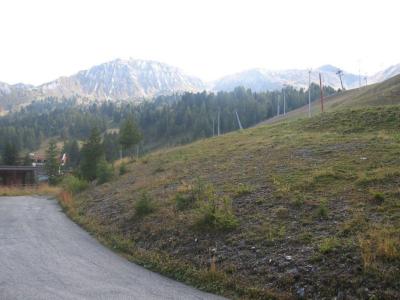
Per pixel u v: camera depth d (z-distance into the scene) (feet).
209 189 58.65
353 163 58.80
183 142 469.16
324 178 53.31
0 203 101.14
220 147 110.42
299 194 48.62
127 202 70.28
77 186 110.73
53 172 233.76
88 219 67.97
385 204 40.42
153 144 534.78
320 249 33.58
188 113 555.69
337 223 38.52
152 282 35.65
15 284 33.88
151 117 610.24
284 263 33.78
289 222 41.78
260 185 57.47
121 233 54.49
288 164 67.10
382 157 58.90
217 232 43.80
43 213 82.79
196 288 34.14
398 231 33.63
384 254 30.35
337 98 340.18
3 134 536.01
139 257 44.09
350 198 44.39
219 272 35.24
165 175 86.33
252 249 38.09
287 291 30.68
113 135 466.70
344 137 83.20
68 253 46.70
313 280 30.50
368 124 96.73
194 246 42.70
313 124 113.29
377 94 181.88
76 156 373.20
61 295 31.01
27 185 181.68
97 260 43.68
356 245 32.83
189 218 49.75
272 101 583.17
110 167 114.01
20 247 49.37
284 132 112.68
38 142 595.06
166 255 42.63
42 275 36.99
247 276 34.12
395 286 27.30
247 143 104.27
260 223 43.32
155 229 50.21
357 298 27.50
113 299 30.30
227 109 554.87
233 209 49.37
